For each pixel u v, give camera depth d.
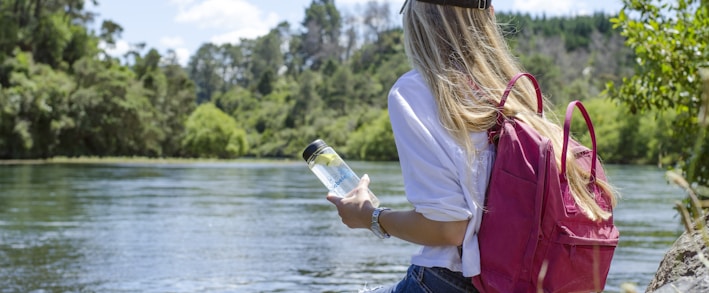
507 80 1.85
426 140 1.72
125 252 12.16
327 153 2.00
